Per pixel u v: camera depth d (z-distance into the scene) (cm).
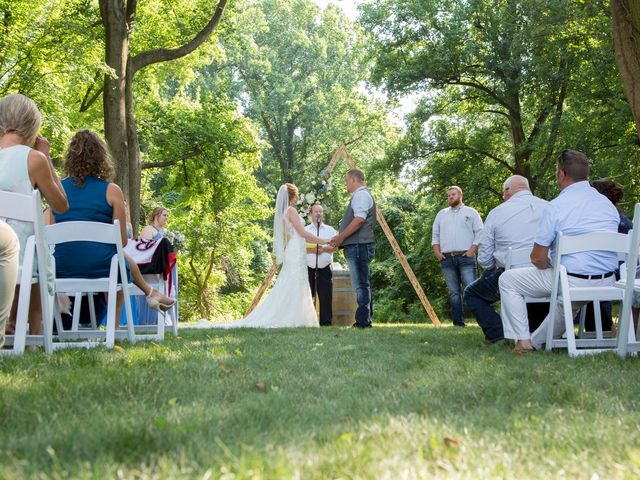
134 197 1844
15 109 534
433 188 2866
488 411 327
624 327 561
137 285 659
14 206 498
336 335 825
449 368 478
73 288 587
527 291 614
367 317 1078
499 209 710
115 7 1755
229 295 3647
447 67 2548
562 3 2023
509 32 2453
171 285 770
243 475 206
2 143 532
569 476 221
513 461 233
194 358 513
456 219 1197
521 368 486
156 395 349
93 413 303
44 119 1753
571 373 456
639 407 347
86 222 587
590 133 2136
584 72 2167
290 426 284
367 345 674
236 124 2639
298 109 4659
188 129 2444
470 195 2716
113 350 555
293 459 227
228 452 228
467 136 2870
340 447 243
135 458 232
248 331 915
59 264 598
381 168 2866
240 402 338
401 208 3675
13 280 440
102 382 376
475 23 2562
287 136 4853
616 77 2047
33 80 1733
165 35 2364
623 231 738
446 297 3150
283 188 1192
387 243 3503
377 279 3422
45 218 635
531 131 2811
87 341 613
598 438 268
